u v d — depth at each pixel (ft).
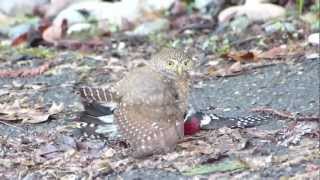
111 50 59.06
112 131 33.76
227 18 61.00
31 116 38.63
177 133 31.45
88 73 51.06
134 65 52.90
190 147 32.35
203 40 58.08
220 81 46.01
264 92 42.60
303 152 31.76
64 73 51.34
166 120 30.58
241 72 47.47
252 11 60.49
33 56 57.47
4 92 45.85
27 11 72.49
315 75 44.93
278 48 51.75
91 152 32.91
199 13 65.82
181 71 31.22
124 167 31.01
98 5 67.77
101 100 31.76
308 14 58.70
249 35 56.90
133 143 30.68
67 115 39.27
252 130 34.65
